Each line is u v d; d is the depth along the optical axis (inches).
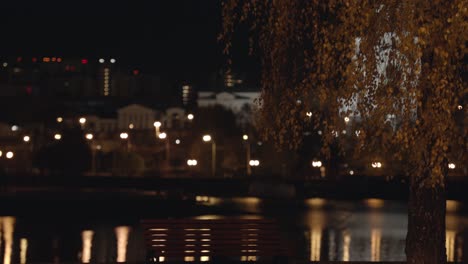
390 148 583.2
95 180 4608.8
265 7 645.9
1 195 3206.2
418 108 578.9
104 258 1553.9
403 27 559.5
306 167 4345.5
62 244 1841.8
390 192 3895.2
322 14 617.9
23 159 6983.3
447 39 549.3
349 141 611.5
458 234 2062.0
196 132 5851.4
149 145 7037.4
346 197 3996.1
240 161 5620.1
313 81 615.2
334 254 1624.0
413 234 729.0
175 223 845.2
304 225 2377.0
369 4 576.4
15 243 1868.8
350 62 575.8
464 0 542.9
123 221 2534.5
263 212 2888.8
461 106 586.6
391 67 570.6
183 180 4313.5
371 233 2126.0
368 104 575.2
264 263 984.3
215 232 848.3
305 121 636.7
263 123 657.0
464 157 603.2
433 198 721.6
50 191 3750.0
